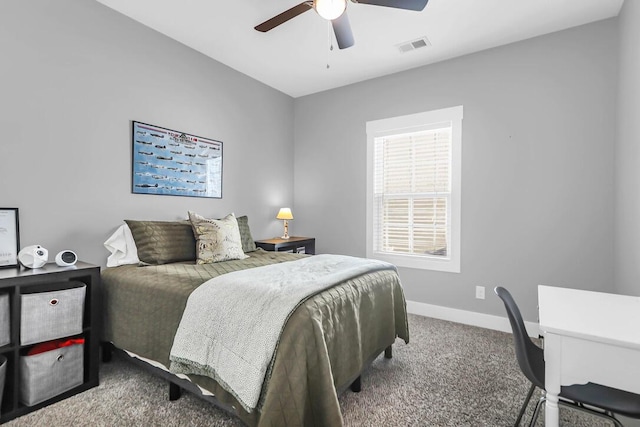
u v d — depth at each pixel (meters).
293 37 2.85
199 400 1.81
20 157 2.01
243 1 2.36
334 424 1.32
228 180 3.45
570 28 2.67
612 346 1.02
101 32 2.39
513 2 2.34
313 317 1.41
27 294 1.68
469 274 3.14
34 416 1.64
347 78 3.73
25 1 2.02
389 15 2.50
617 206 2.42
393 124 3.56
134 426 1.58
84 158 2.31
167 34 2.82
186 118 3.01
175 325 1.71
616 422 1.14
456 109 3.18
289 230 4.31
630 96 2.10
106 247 2.39
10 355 1.68
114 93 2.48
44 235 2.12
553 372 1.10
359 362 1.80
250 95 3.70
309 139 4.23
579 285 2.66
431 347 2.58
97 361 1.96
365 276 2.09
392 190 3.63
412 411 1.73
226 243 2.63
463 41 2.89
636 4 1.97
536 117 2.81
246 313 1.48
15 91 1.98
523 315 2.89
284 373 1.29
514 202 2.92
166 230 2.52
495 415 1.71
